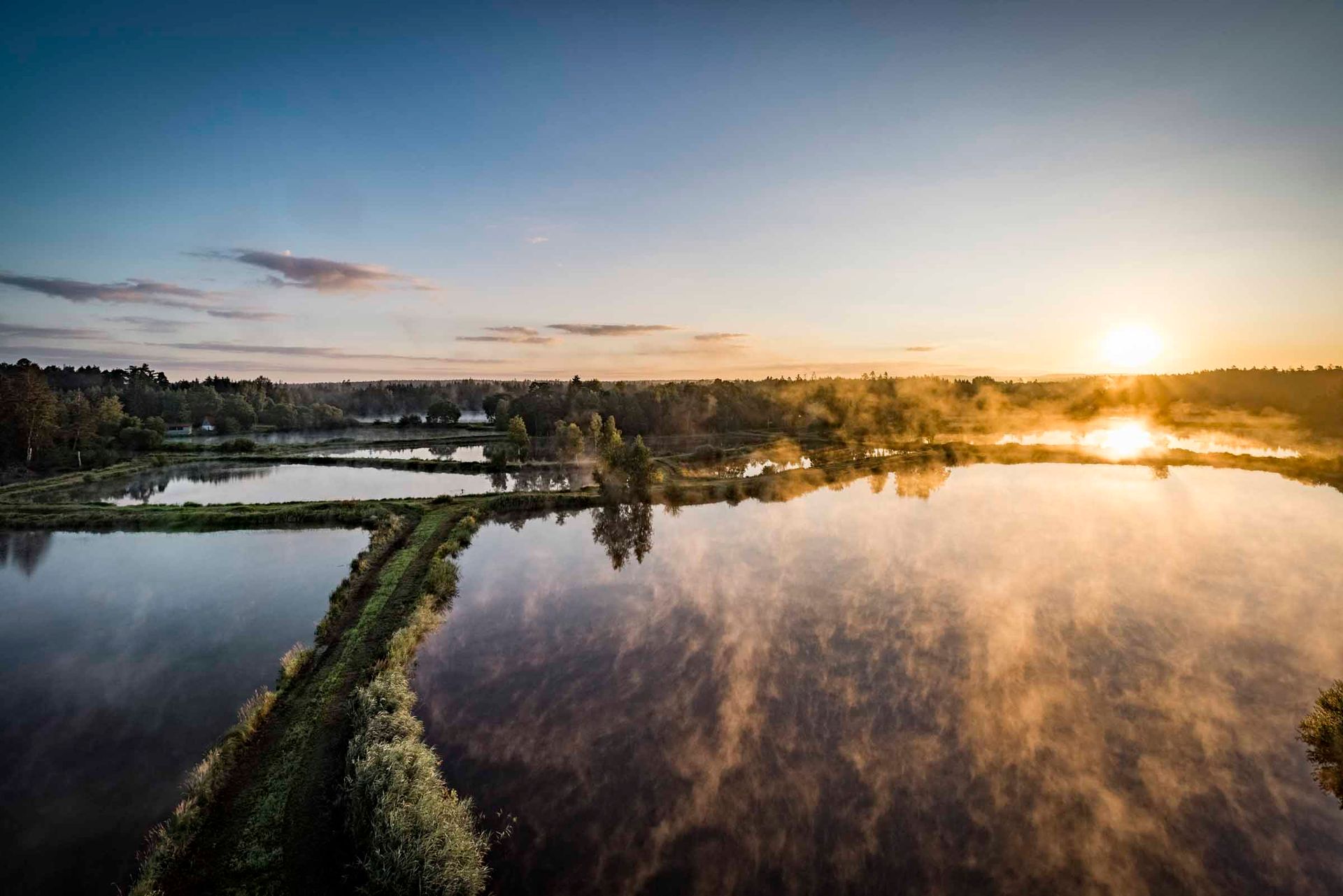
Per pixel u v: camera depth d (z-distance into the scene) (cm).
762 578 3934
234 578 3819
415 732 2064
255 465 9094
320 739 2064
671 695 2573
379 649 2758
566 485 7475
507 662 2842
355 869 1511
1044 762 2147
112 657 2758
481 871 1587
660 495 6303
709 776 2066
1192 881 1655
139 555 4325
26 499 6512
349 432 14362
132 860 1614
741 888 1627
